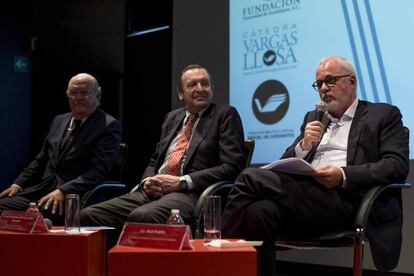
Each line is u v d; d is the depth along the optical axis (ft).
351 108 7.98
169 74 16.49
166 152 9.57
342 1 11.53
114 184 9.89
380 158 7.47
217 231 6.18
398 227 7.09
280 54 12.44
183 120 9.71
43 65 16.66
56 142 10.75
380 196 7.12
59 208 9.48
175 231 5.53
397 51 10.75
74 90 10.54
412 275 10.84
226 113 9.12
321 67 8.00
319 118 7.97
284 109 12.30
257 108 12.75
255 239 6.81
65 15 17.17
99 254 6.67
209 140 9.04
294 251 12.49
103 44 17.35
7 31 16.05
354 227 6.84
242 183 7.05
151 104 16.89
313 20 11.96
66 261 6.12
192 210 8.39
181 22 14.46
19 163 16.07
